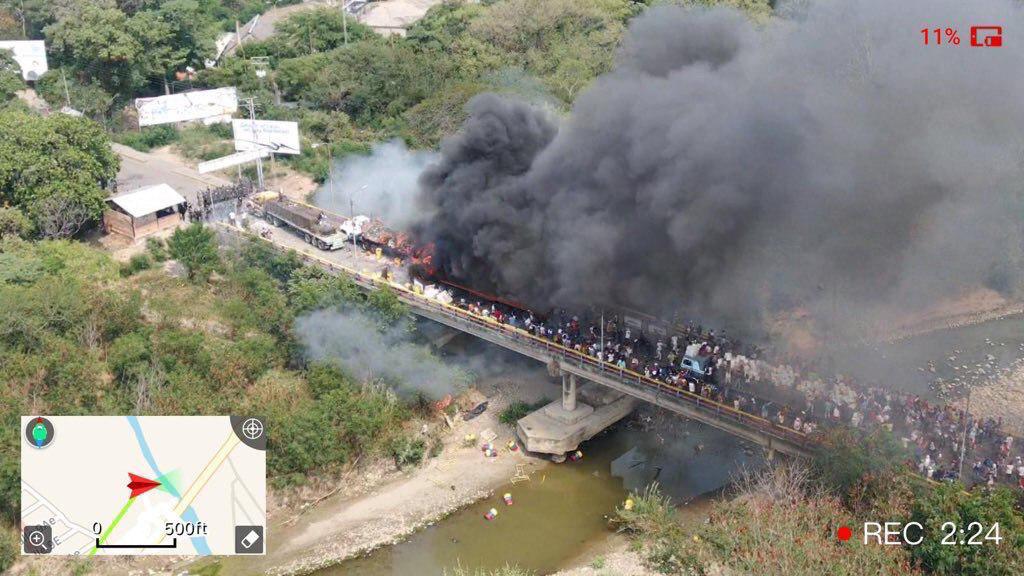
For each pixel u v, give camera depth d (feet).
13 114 361.10
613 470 270.26
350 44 522.06
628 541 238.89
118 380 268.00
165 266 342.23
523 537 243.19
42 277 298.97
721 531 224.53
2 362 258.37
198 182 412.77
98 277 313.73
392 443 273.33
